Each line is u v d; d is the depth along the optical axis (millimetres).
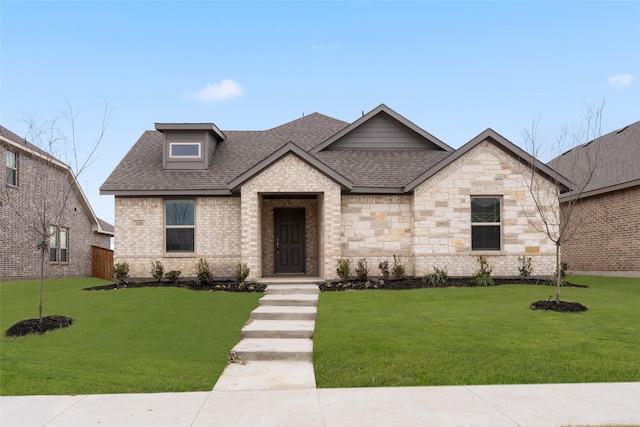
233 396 6977
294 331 10297
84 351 9492
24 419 6086
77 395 7027
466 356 8492
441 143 20297
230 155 20375
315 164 16812
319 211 18391
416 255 17156
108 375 7984
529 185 17328
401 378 7633
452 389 7137
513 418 6012
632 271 20203
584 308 11961
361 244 17625
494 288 15289
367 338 9633
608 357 8453
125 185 17969
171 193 17906
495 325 10492
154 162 19703
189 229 18391
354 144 20422
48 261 24875
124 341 10234
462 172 17312
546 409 6312
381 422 5895
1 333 10688
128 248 18141
